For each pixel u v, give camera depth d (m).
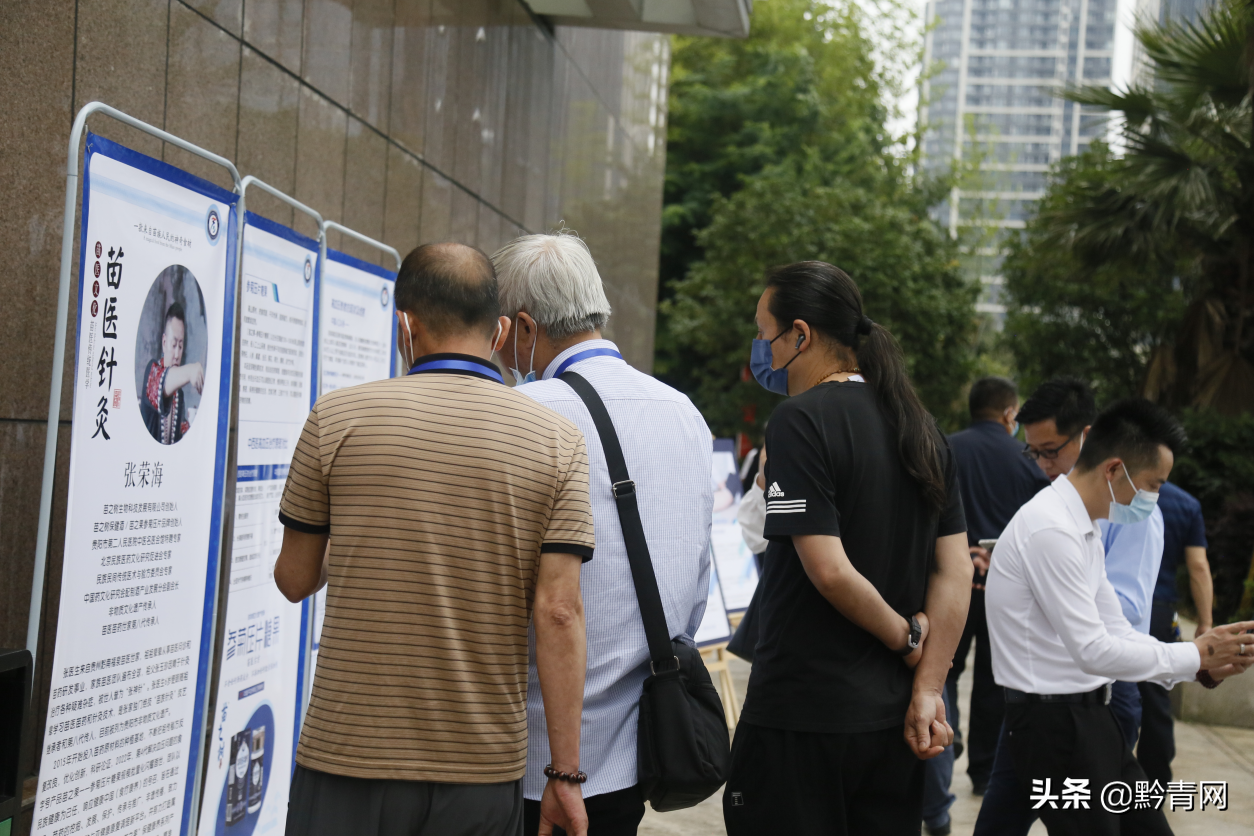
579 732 1.92
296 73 3.98
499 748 1.82
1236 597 9.20
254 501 2.99
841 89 26.14
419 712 1.78
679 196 24.34
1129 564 3.60
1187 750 5.85
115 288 2.17
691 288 19.45
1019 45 113.12
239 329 2.85
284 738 3.25
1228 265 12.39
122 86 2.91
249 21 3.62
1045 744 2.72
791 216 18.31
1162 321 19.11
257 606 3.04
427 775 1.76
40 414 2.62
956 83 113.62
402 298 1.98
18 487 2.55
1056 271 15.32
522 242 2.29
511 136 6.82
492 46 6.39
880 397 2.30
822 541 2.12
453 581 1.81
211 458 2.59
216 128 3.42
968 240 27.98
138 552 2.28
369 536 1.81
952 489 2.35
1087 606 2.65
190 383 2.48
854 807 2.28
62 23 2.65
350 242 4.52
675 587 2.13
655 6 7.33
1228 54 10.77
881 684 2.20
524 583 1.87
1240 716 6.40
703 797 2.06
